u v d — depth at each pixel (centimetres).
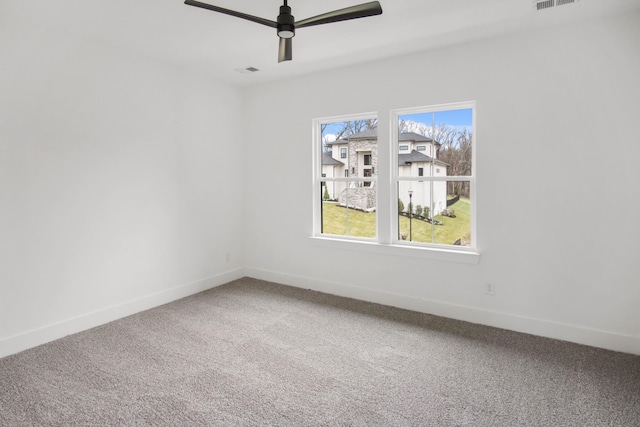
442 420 199
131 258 352
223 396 220
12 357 267
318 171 422
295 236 437
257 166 464
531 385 231
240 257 480
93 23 281
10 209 271
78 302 313
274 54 350
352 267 397
